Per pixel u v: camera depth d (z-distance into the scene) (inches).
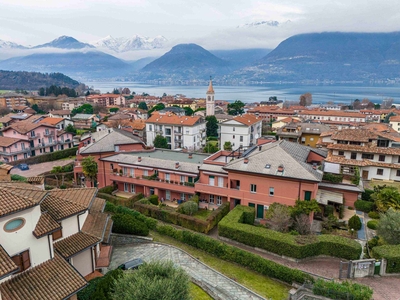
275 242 1359.5
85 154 2395.4
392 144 2600.9
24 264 829.2
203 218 1754.4
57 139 3902.6
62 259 917.2
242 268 1266.0
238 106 6476.4
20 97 7824.8
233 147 3978.8
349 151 2412.6
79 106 7716.5
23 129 3533.5
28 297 767.7
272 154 1777.8
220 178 1893.5
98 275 1116.5
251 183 1738.4
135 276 827.4
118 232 1466.5
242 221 1635.1
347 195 1845.5
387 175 2305.6
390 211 1400.1
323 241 1337.4
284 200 1657.2
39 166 3277.6
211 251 1357.0
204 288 1079.0
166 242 1457.9
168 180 2073.1
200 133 4261.8
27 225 825.5
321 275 1216.2
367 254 1344.7
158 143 3831.2
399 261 1184.8
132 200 1939.0
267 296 1087.0
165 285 782.5
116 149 2497.5
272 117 6451.8
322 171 1907.0
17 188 885.8
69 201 1065.5
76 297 880.9
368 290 1004.6
